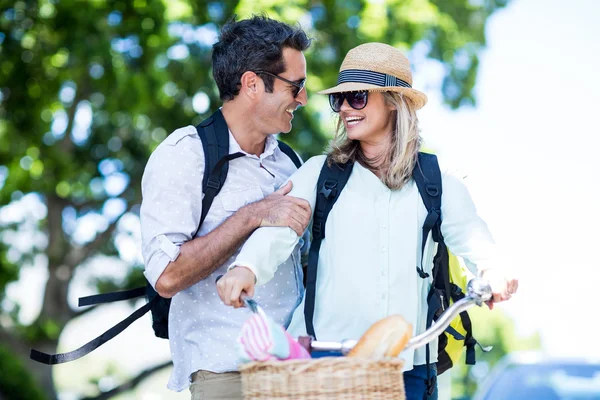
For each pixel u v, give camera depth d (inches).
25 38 645.3
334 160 207.2
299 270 222.5
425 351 202.1
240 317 213.9
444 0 761.0
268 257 191.9
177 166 213.5
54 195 844.0
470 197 206.8
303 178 209.0
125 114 730.8
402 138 203.3
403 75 207.3
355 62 207.0
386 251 199.0
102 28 622.2
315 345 164.9
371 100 204.1
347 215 201.3
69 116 764.6
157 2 612.4
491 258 196.5
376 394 154.4
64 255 863.1
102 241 849.5
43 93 673.6
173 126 661.3
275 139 233.5
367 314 197.2
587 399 354.9
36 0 631.2
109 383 918.4
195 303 216.1
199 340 214.4
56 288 866.1
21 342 857.5
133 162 791.1
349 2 645.9
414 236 200.8
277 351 155.9
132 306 882.1
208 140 219.0
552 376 366.6
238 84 222.1
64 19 623.8
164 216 210.7
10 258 880.3
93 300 225.0
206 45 627.5
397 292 198.2
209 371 211.5
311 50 639.1
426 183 203.6
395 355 159.3
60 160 736.3
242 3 595.2
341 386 153.1
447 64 753.6
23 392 746.2
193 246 206.1
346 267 198.8
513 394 362.3
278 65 221.8
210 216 216.1
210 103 643.5
